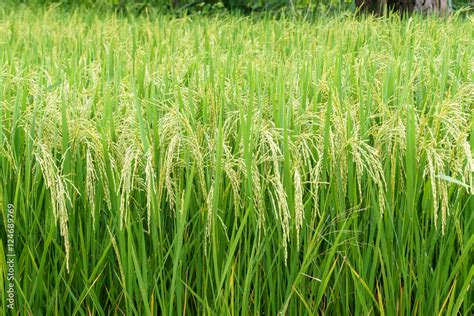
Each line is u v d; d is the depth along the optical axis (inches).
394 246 69.9
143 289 66.9
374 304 71.2
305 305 68.0
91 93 79.5
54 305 70.5
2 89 76.2
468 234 69.0
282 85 71.8
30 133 68.9
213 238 66.1
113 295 70.5
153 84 78.2
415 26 126.2
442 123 72.6
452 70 93.8
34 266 68.4
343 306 70.3
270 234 68.2
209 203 65.6
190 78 88.0
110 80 87.3
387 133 69.6
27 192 67.7
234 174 66.2
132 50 116.2
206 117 71.7
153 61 100.1
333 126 71.5
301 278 68.6
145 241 70.0
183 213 65.7
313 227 69.3
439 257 68.4
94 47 112.0
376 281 70.7
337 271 69.7
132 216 68.5
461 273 69.6
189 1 245.0
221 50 112.0
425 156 68.6
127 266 67.5
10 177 69.4
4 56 104.3
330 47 111.1
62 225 64.8
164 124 68.7
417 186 68.9
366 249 69.9
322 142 69.2
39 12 191.2
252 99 70.6
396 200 69.5
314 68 90.5
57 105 74.4
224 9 224.4
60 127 71.0
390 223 68.2
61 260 69.9
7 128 71.6
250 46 113.9
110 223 68.5
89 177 65.9
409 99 76.3
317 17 172.6
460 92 74.4
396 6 186.7
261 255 67.3
